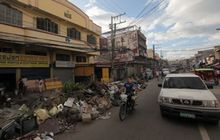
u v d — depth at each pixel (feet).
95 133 18.92
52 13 58.29
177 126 20.54
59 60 64.69
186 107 20.47
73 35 72.69
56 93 35.94
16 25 45.21
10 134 16.71
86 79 76.95
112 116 25.93
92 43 88.58
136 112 27.61
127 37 146.72
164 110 22.31
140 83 70.59
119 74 104.06
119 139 17.12
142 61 164.86
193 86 24.90
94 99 32.83
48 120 21.58
